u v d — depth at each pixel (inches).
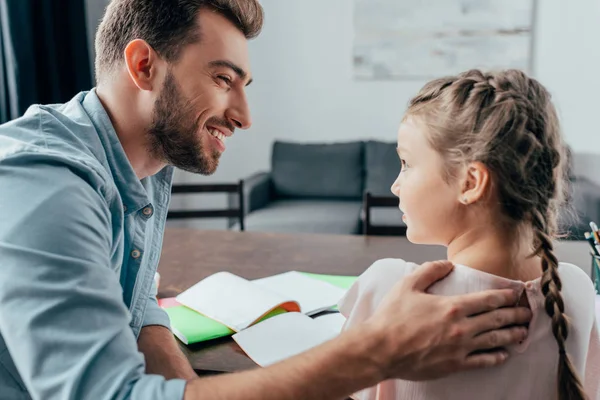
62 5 121.3
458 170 23.8
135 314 36.9
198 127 34.3
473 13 140.5
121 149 34.4
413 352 22.3
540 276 25.4
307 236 63.7
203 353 35.1
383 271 27.5
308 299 42.6
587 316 25.5
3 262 23.6
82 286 23.4
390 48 146.2
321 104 153.3
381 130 151.6
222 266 52.9
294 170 144.4
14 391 28.5
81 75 125.3
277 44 152.2
